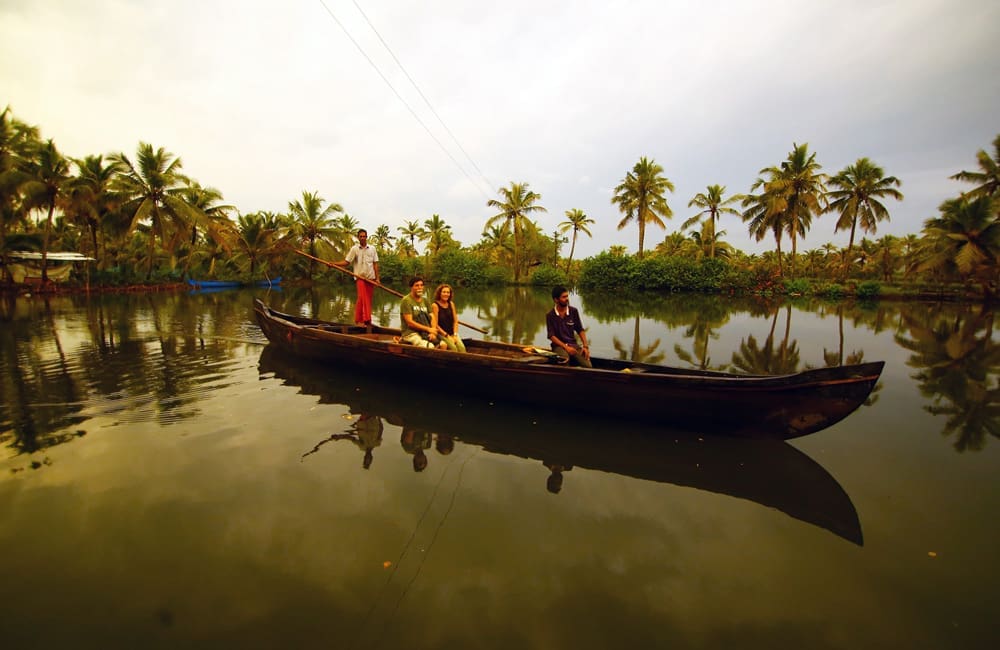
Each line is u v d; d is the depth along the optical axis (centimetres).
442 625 201
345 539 259
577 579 231
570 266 4750
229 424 433
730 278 3209
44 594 216
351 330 795
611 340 1023
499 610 210
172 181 2452
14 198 2025
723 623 205
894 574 237
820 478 342
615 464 364
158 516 279
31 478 324
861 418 479
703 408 409
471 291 3503
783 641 196
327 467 348
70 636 193
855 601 219
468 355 498
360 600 214
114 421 438
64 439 394
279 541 257
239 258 3594
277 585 223
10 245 2236
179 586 222
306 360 686
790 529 277
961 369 725
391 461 362
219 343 852
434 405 498
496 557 247
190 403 496
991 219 2427
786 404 376
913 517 291
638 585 228
